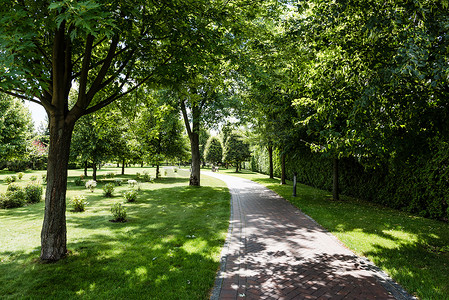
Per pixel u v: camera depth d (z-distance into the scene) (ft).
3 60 9.35
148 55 19.20
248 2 20.35
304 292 12.21
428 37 11.14
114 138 67.46
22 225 24.06
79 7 8.61
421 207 28.89
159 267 14.66
